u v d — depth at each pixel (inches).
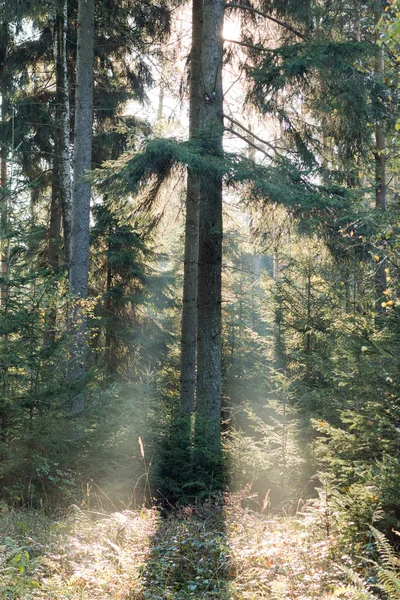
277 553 220.8
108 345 760.3
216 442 432.5
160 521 268.1
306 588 196.4
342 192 463.8
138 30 647.8
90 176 464.1
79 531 252.5
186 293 609.0
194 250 609.6
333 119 526.0
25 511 318.7
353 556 220.2
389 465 245.9
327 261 502.9
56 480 338.0
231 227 647.8
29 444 350.9
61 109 635.5
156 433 417.7
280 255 545.6
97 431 376.5
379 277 443.8
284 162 469.7
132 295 751.7
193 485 394.0
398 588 174.1
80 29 561.6
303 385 439.2
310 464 364.5
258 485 379.2
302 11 505.7
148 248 772.6
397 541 232.8
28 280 381.1
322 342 453.4
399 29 395.5
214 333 528.4
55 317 426.6
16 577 191.9
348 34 581.0
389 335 304.8
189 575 219.3
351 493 241.4
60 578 195.2
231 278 950.4
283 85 493.4
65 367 393.4
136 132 463.2
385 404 285.1
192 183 530.9
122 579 199.9
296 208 472.7
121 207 542.0
